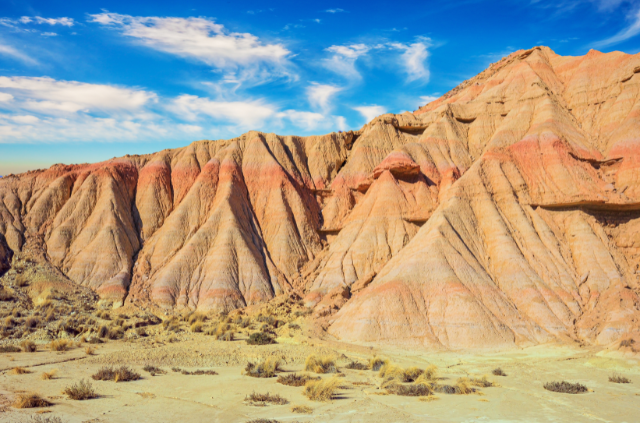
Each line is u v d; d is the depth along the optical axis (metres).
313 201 71.94
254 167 71.00
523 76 76.19
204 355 34.81
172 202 67.38
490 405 24.38
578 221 53.66
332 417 21.03
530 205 56.84
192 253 58.22
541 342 42.66
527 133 64.19
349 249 60.38
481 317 43.34
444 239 50.56
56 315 44.72
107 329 41.78
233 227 60.81
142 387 25.30
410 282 46.94
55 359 31.64
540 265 50.53
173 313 52.16
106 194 62.03
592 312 46.00
